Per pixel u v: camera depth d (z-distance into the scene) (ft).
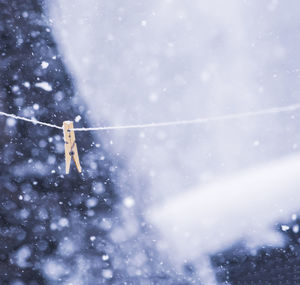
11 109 12.51
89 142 15.33
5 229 10.90
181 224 13.41
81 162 14.46
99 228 12.85
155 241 12.77
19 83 13.10
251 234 12.49
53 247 11.53
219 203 14.12
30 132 12.93
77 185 13.64
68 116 14.79
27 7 14.58
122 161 15.74
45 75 14.38
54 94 14.56
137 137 16.84
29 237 11.26
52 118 13.99
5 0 13.58
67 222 12.34
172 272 11.63
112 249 12.28
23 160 12.35
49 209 12.19
